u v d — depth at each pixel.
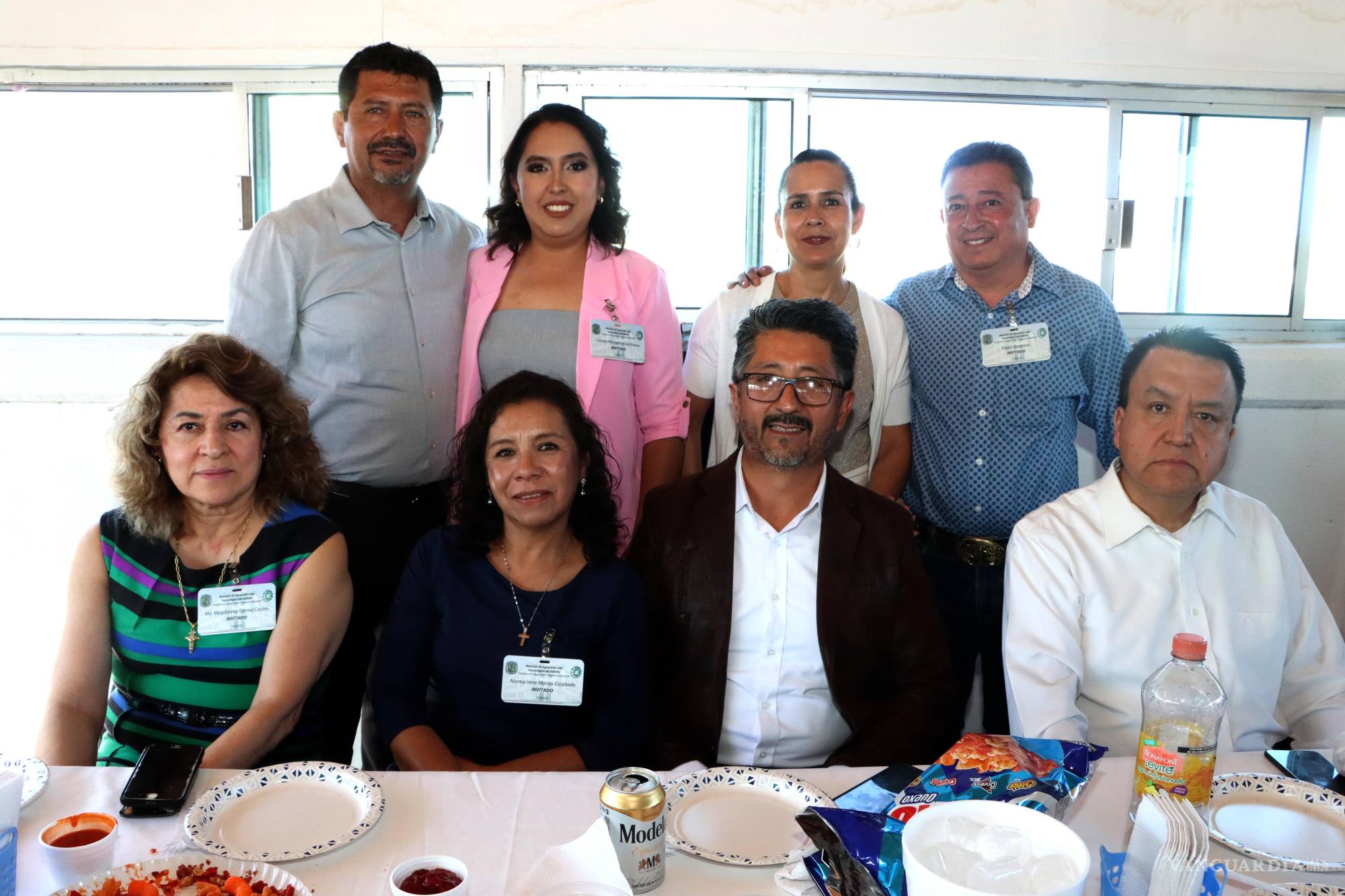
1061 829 0.94
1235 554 1.75
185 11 2.93
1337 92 3.18
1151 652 1.74
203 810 1.20
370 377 2.36
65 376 3.04
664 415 2.49
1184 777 1.18
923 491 2.62
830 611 1.79
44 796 1.25
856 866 1.03
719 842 1.19
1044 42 3.01
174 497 1.71
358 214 2.35
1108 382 2.53
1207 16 3.04
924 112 3.13
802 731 1.81
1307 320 3.36
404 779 1.31
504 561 1.83
